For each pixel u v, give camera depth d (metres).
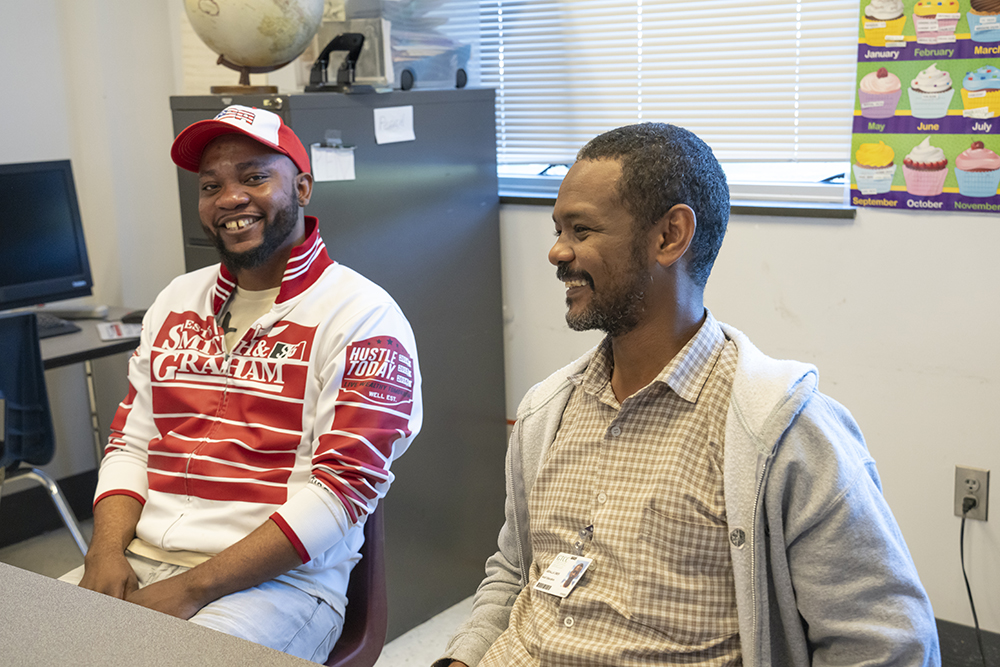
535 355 2.73
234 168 1.59
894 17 2.04
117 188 3.08
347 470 1.44
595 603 1.01
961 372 2.10
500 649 1.12
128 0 3.05
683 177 1.02
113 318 2.91
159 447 1.60
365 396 1.49
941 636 2.21
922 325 2.13
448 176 2.45
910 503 2.21
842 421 1.04
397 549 2.44
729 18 2.35
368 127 2.20
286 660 0.87
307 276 1.59
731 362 1.05
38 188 2.77
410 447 2.45
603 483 1.06
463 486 2.63
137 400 1.68
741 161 2.39
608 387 1.11
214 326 1.62
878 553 0.95
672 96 2.48
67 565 2.86
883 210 2.13
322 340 1.54
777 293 2.31
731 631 0.99
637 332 1.06
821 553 0.95
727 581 1.00
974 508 2.12
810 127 2.29
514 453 1.21
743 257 2.34
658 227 1.02
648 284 1.03
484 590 1.25
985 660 2.15
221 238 1.61
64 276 2.84
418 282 2.40
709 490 1.00
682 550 0.99
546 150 2.72
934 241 2.08
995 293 2.03
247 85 2.15
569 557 1.06
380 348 1.53
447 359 2.53
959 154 2.01
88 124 3.05
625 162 1.01
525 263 2.68
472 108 2.49
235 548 1.39
